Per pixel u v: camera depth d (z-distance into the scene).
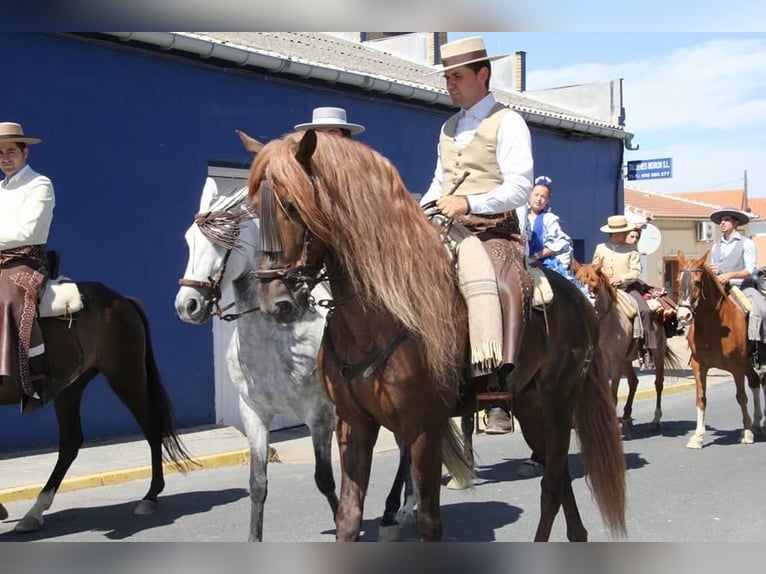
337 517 4.18
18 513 6.92
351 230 3.85
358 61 14.66
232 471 8.65
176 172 10.18
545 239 7.80
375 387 3.96
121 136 9.62
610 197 18.27
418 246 4.02
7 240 5.76
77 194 9.23
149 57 9.86
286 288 3.74
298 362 5.25
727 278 9.55
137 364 6.78
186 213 10.30
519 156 4.46
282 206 3.72
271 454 9.09
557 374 4.84
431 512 4.00
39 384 5.87
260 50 10.78
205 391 10.49
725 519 6.46
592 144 17.61
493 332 4.11
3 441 8.72
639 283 10.86
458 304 4.20
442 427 4.10
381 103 12.80
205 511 6.93
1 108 8.59
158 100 9.98
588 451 5.11
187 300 5.21
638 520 6.43
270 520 6.63
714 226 30.31
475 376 4.25
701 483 7.75
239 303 5.39
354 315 3.97
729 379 16.86
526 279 4.50
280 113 11.38
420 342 3.93
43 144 8.93
